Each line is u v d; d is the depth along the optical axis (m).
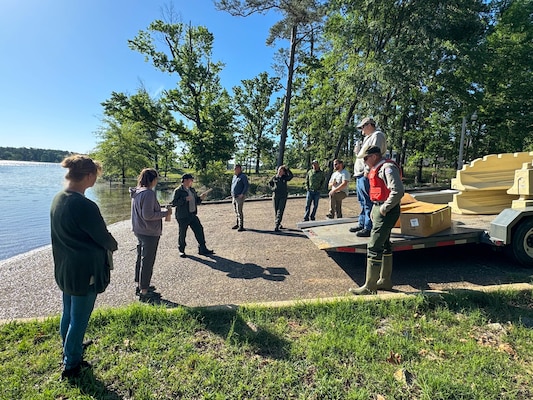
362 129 5.01
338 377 2.30
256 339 2.78
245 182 8.05
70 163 2.30
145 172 3.98
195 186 21.84
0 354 2.63
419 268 4.74
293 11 16.75
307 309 3.27
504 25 18.78
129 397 2.17
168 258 5.83
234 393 2.17
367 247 4.12
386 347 2.62
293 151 28.50
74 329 2.32
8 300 4.16
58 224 2.22
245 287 4.31
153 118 24.33
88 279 2.29
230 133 26.83
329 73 20.88
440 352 2.54
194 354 2.59
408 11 16.61
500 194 6.34
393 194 3.45
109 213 14.17
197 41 25.09
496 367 2.36
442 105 18.55
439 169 26.36
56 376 2.37
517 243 4.44
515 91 17.95
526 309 3.22
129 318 3.13
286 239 7.02
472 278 4.26
